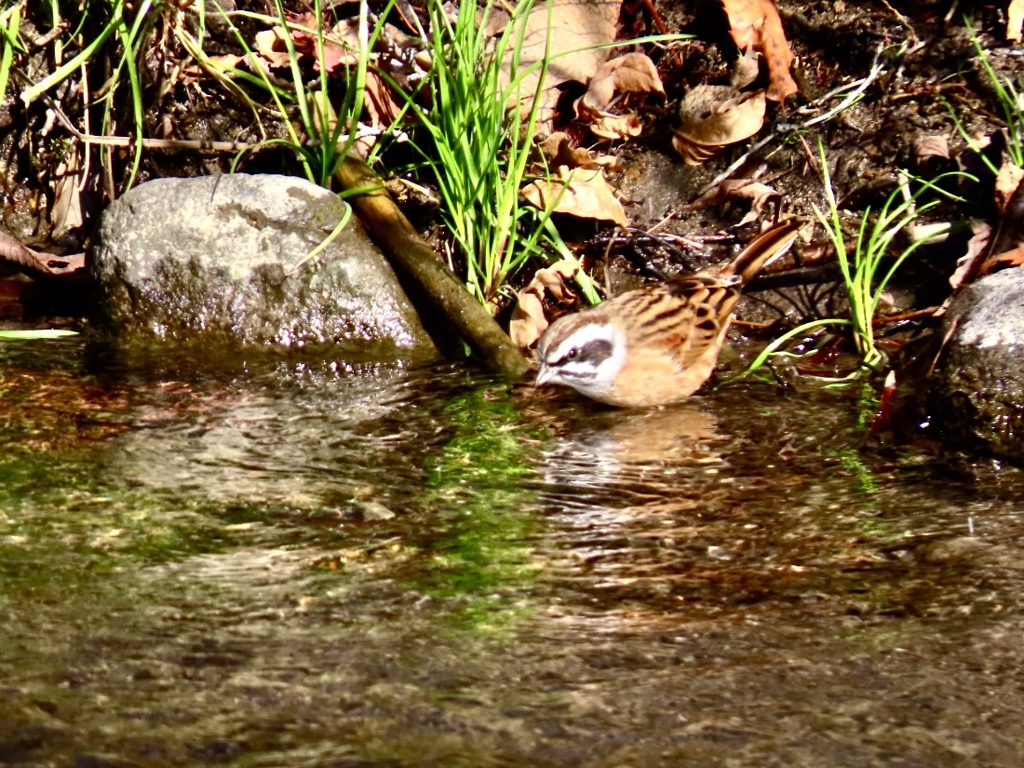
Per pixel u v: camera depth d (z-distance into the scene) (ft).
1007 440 28.91
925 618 21.63
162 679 19.04
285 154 39.45
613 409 32.32
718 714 18.45
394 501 26.25
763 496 26.94
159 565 23.00
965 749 17.70
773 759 17.31
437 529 24.97
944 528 25.29
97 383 32.50
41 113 40.37
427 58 39.06
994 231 36.11
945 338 31.01
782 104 39.86
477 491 26.94
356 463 28.25
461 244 36.37
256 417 30.76
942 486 27.50
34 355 34.27
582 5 39.86
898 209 35.88
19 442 28.66
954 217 37.40
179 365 34.04
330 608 21.57
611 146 39.91
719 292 33.78
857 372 34.06
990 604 22.12
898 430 30.48
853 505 26.48
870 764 17.28
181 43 38.88
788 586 22.88
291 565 23.22
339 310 35.37
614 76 39.75
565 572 23.26
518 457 28.96
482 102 35.73
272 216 35.40
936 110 38.88
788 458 29.04
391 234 35.76
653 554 24.09
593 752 17.38
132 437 29.14
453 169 35.91
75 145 40.34
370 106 38.88
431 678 19.29
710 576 23.22
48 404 30.99
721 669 19.80
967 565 23.63
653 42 40.86
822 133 39.34
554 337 32.40
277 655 19.88
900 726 18.24
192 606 21.47
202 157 39.75
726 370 34.88
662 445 29.84
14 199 40.45
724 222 38.70
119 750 17.12
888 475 28.09
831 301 36.86
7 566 22.80
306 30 39.52
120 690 18.70
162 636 20.40
